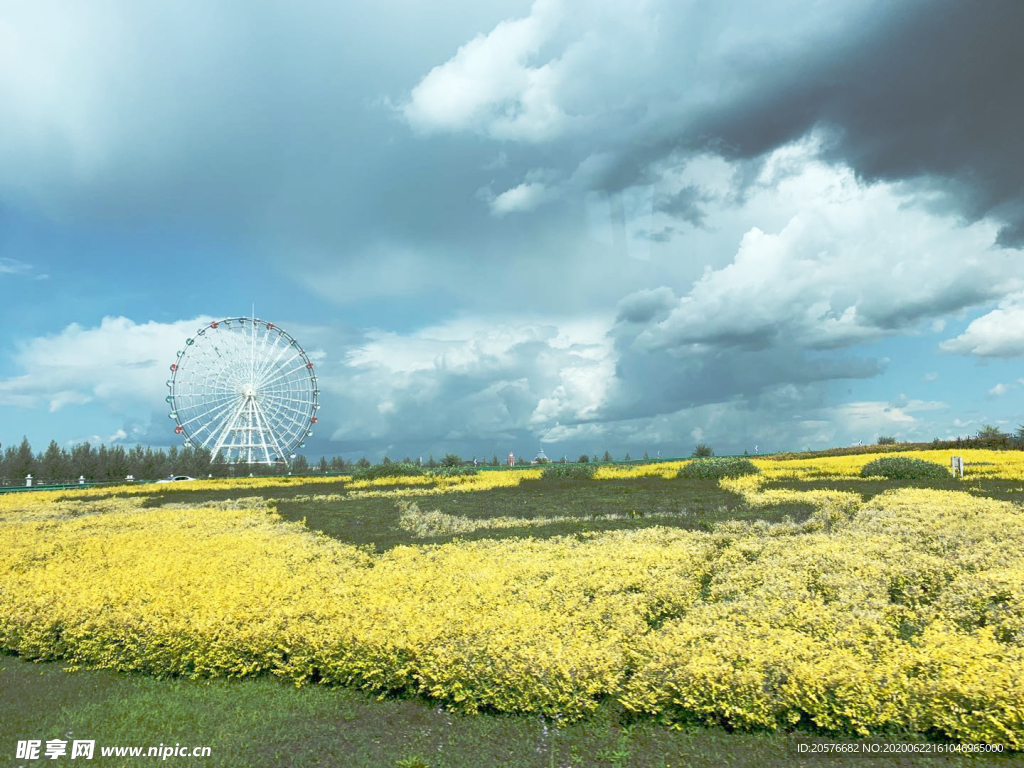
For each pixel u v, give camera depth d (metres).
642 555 10.56
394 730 5.91
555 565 10.05
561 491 21.17
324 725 6.04
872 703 5.32
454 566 10.43
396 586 9.12
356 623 7.21
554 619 7.41
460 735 5.78
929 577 8.77
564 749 5.50
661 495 18.59
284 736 5.84
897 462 20.88
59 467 52.91
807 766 5.05
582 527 14.23
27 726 6.19
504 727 5.88
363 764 5.35
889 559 9.70
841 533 12.04
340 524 16.48
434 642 6.63
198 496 26.92
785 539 11.64
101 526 17.86
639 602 8.13
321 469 65.50
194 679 7.21
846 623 7.03
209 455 55.69
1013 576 8.14
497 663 6.18
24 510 23.59
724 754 5.29
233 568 11.03
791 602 7.81
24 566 12.62
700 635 6.83
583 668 6.05
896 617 7.38
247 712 6.34
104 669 7.66
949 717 5.15
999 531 11.08
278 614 7.69
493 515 16.69
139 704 6.61
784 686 5.56
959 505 13.98
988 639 6.39
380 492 24.44
